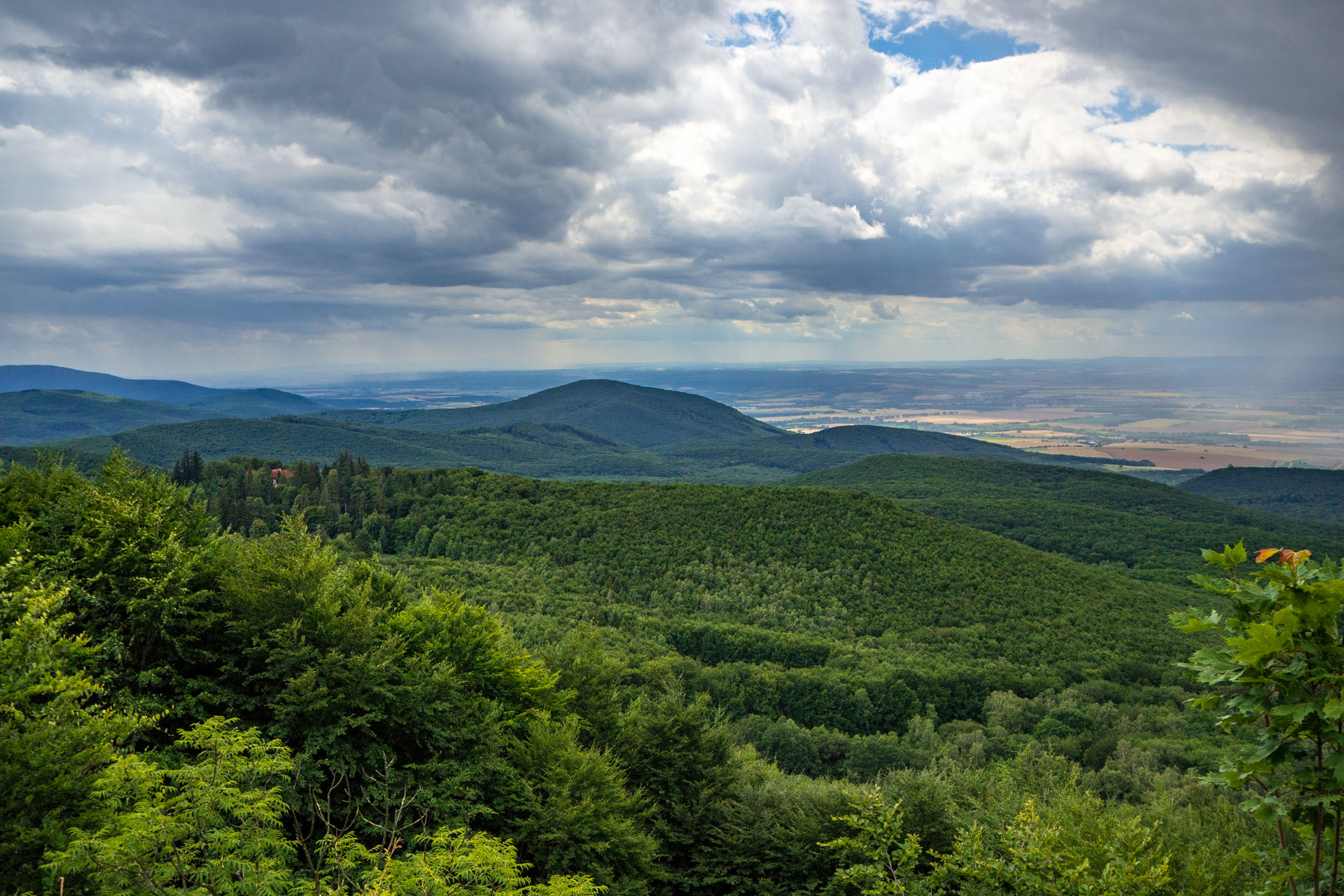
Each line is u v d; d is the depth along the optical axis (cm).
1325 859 716
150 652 2297
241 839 1311
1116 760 6575
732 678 9112
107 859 1161
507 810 2609
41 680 1451
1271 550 712
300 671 2305
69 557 2234
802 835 2916
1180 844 2372
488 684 3128
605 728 3441
